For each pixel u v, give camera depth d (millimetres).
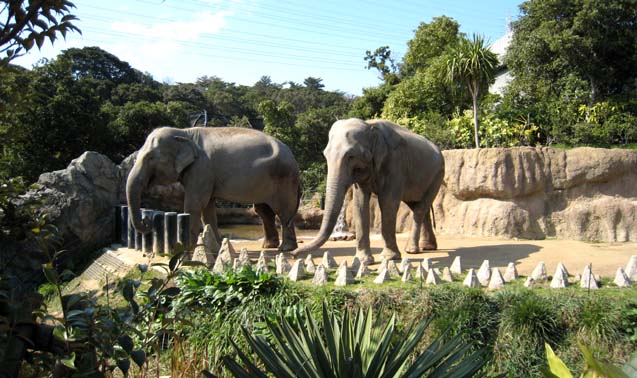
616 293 6695
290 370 3814
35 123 22578
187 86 57625
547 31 23562
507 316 6445
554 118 21156
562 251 10117
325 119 39094
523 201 12719
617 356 5949
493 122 18594
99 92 42406
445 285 7027
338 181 8312
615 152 12516
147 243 10750
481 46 16531
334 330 4309
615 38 23203
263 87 97125
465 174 13195
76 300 3080
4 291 2965
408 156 9492
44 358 3012
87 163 14203
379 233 14531
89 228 13602
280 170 10406
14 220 3412
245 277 7180
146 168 9969
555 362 2822
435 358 3809
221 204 21844
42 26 2854
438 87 23219
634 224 12148
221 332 6711
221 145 10195
